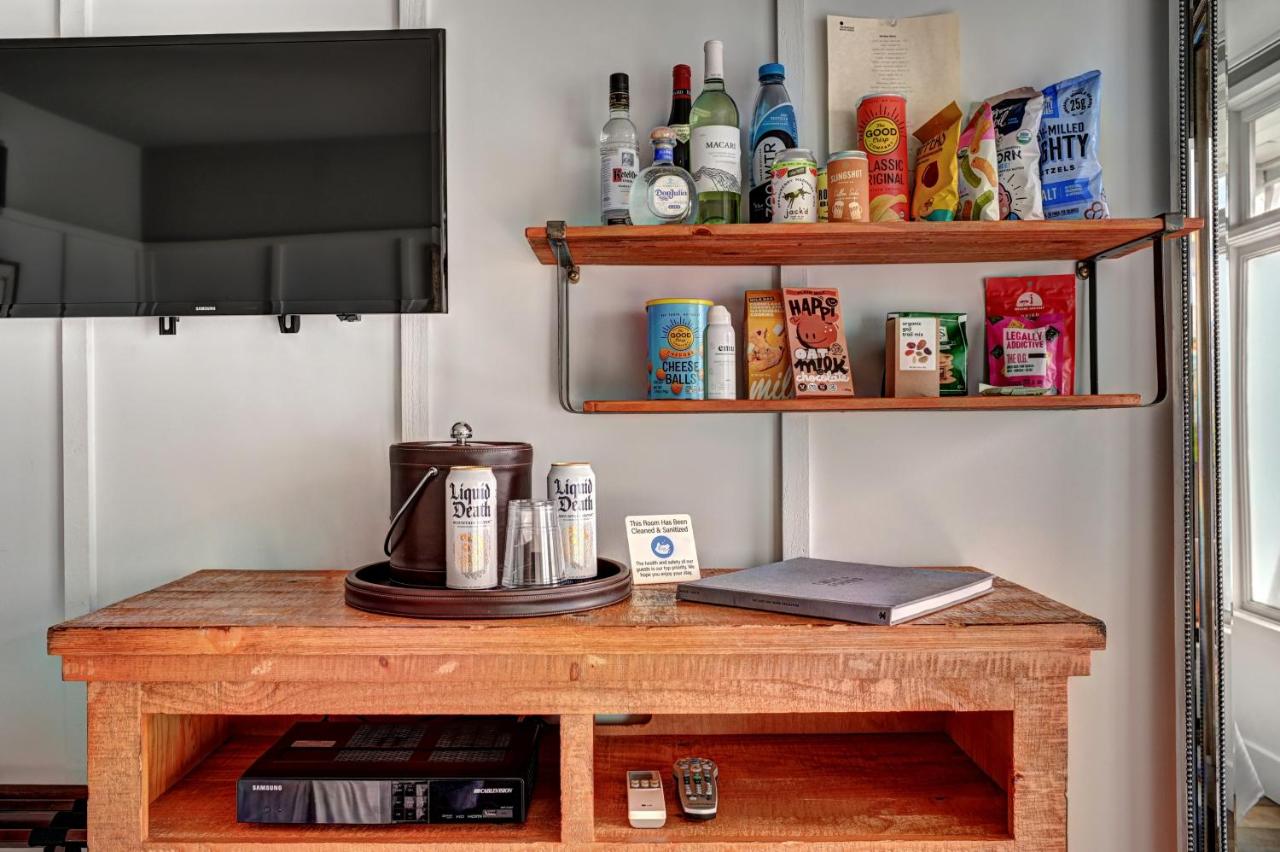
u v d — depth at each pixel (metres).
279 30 1.67
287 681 1.26
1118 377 1.66
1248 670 1.51
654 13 1.67
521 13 1.67
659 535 1.57
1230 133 1.54
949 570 1.55
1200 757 1.57
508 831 1.28
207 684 1.26
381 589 1.31
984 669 1.26
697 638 1.25
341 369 1.67
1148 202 1.66
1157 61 1.66
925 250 1.55
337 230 1.61
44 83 1.62
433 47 1.60
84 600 1.65
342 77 1.61
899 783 1.43
